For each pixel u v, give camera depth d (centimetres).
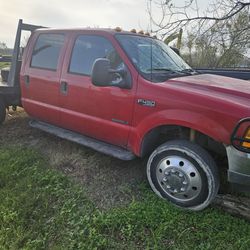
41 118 446
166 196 308
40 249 248
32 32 453
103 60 302
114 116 337
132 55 334
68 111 389
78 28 390
